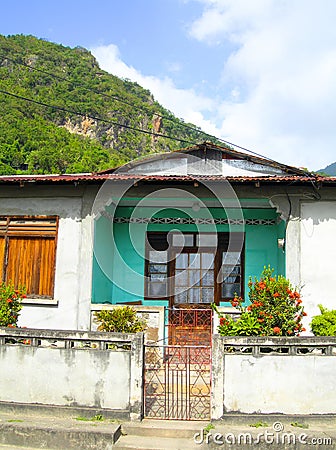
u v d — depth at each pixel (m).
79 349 6.25
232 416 5.91
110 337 6.20
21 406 6.24
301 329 6.88
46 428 5.69
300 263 8.67
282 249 9.25
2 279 9.02
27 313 8.75
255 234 10.38
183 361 7.48
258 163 10.34
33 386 6.29
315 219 8.78
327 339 6.12
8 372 6.39
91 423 5.89
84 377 6.19
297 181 8.41
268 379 6.01
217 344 6.06
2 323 7.00
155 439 5.68
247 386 5.98
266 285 6.87
